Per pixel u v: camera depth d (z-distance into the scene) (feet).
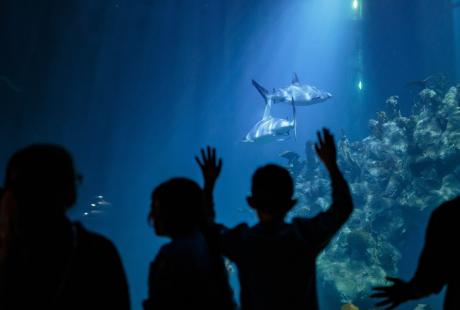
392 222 48.26
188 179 6.91
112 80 102.94
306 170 54.90
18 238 4.81
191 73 114.11
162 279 6.20
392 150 51.88
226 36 112.27
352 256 44.19
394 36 111.65
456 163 47.11
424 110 52.19
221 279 6.49
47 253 4.83
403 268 49.01
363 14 112.37
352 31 115.96
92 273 5.08
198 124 122.31
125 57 101.71
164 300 6.11
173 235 6.66
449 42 109.40
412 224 48.11
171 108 116.88
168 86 113.39
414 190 48.34
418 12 107.86
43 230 4.87
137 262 76.38
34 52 88.17
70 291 4.93
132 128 112.47
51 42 89.45
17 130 88.58
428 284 6.53
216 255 6.57
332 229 6.66
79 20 90.33
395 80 113.80
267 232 6.66
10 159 5.15
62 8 87.51
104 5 91.61
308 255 6.45
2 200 4.92
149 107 113.39
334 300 42.60
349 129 116.67
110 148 108.88
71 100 97.35
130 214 103.04
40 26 86.94
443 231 6.38
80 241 5.15
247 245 6.54
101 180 107.96
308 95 42.96
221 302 6.36
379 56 114.73
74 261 4.99
